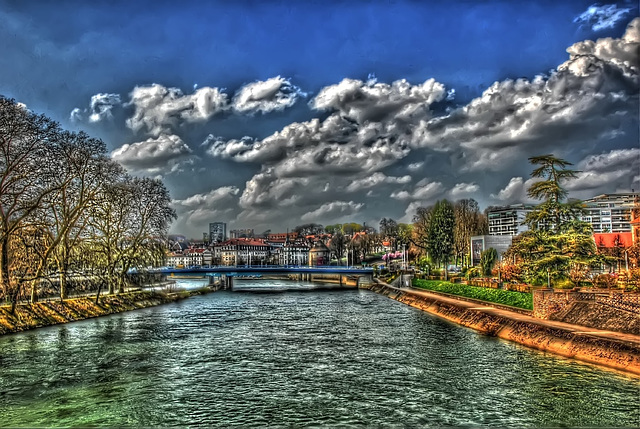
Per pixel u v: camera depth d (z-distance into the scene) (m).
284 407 31.14
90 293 92.25
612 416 28.55
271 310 87.94
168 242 101.69
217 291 146.00
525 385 34.72
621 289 54.69
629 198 198.38
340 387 35.38
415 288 119.44
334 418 29.03
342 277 198.12
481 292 78.19
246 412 30.23
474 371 39.06
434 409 30.36
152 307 94.12
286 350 48.81
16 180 58.94
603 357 39.94
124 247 94.00
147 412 30.25
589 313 49.22
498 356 44.22
